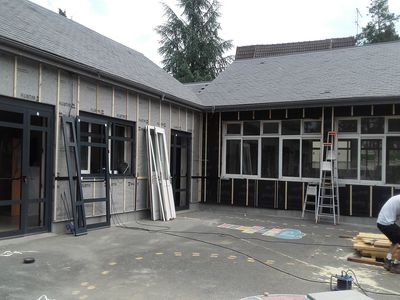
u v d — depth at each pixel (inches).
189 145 488.4
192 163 494.9
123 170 372.2
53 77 294.5
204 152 509.7
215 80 572.7
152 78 442.0
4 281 187.8
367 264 245.1
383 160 409.1
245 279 206.1
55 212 295.0
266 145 474.6
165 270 217.2
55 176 295.1
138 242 283.0
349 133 426.3
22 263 216.1
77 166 304.0
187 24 1246.9
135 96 386.0
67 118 301.7
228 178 493.0
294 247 287.4
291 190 454.9
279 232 346.9
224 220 408.2
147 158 400.2
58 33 358.9
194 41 1213.1
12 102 265.0
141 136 394.3
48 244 261.1
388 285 204.5
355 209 416.5
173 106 450.6
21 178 273.4
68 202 305.9
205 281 200.5
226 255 254.7
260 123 478.6
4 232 262.7
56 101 296.7
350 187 420.2
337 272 224.8
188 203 487.5
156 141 404.8
